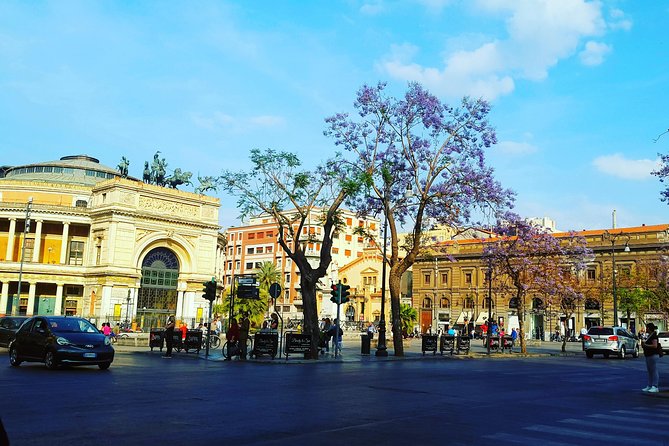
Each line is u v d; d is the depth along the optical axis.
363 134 32.22
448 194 31.64
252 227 111.31
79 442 7.89
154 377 16.86
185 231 71.00
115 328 51.97
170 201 70.38
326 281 95.19
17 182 73.19
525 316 74.81
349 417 10.37
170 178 73.38
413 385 16.34
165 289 69.94
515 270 41.06
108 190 67.81
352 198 32.62
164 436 8.37
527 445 8.41
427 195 32.22
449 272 83.31
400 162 32.28
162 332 31.23
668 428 10.09
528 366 27.55
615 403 13.63
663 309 57.84
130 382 15.25
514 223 39.97
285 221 29.88
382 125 32.19
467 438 8.79
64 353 18.36
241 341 26.22
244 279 27.84
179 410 10.68
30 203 61.81
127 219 66.44
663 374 23.98
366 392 14.22
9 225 71.62
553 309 70.88
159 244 69.44
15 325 29.92
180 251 71.00
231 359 26.23
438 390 15.23
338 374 19.53
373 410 11.29
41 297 69.56
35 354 19.23
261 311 71.50
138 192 67.75
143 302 68.00
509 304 76.56
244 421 9.69
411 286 92.81
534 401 13.55
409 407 11.84
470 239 85.31
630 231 70.38
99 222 67.88
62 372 17.86
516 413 11.48
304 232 99.81
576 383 18.88
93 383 14.79
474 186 31.73
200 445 7.87
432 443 8.37
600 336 38.00
